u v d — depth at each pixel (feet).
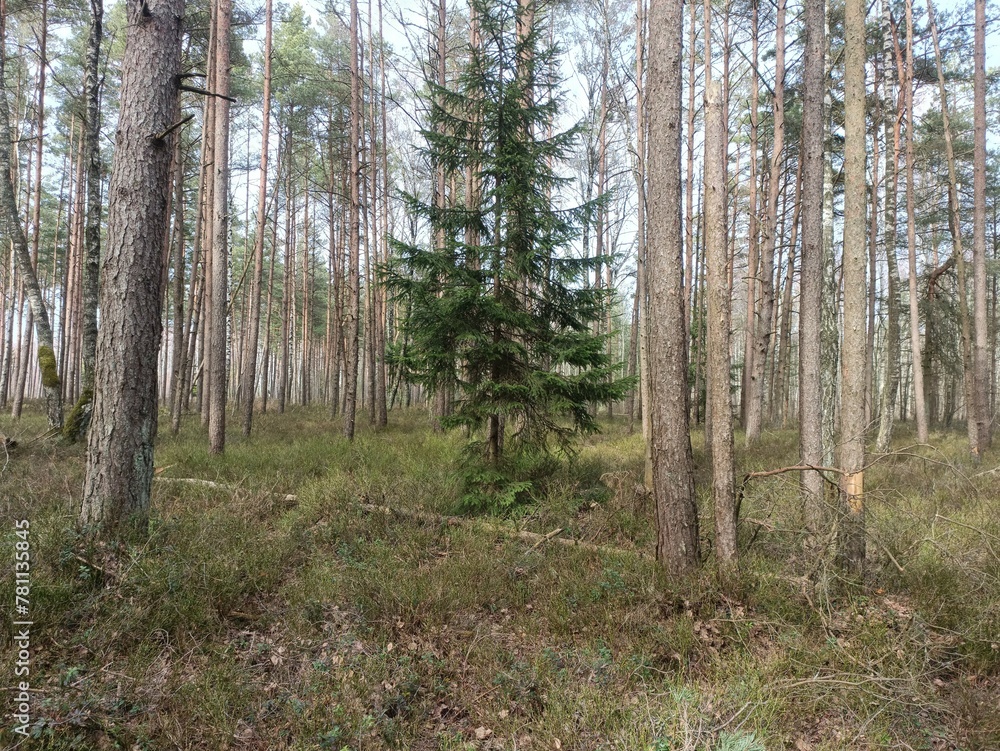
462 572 15.92
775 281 67.21
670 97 15.42
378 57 55.42
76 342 73.00
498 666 11.93
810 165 17.61
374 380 57.88
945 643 12.43
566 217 23.61
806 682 10.78
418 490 23.56
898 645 11.90
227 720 9.69
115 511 15.26
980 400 37.04
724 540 15.16
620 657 12.10
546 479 24.75
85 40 49.52
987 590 14.24
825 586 13.96
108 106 57.47
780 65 40.22
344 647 12.15
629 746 9.02
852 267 16.61
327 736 9.41
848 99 16.61
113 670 10.62
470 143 23.80
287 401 103.45
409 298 22.84
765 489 20.06
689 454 15.74
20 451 28.12
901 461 31.22
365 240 59.57
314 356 132.36
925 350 55.21
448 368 22.72
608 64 41.68
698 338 55.98
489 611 14.61
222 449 32.68
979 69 37.45
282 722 9.98
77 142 67.15
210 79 43.70
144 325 15.72
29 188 65.31
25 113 64.34
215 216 33.60
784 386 62.59
